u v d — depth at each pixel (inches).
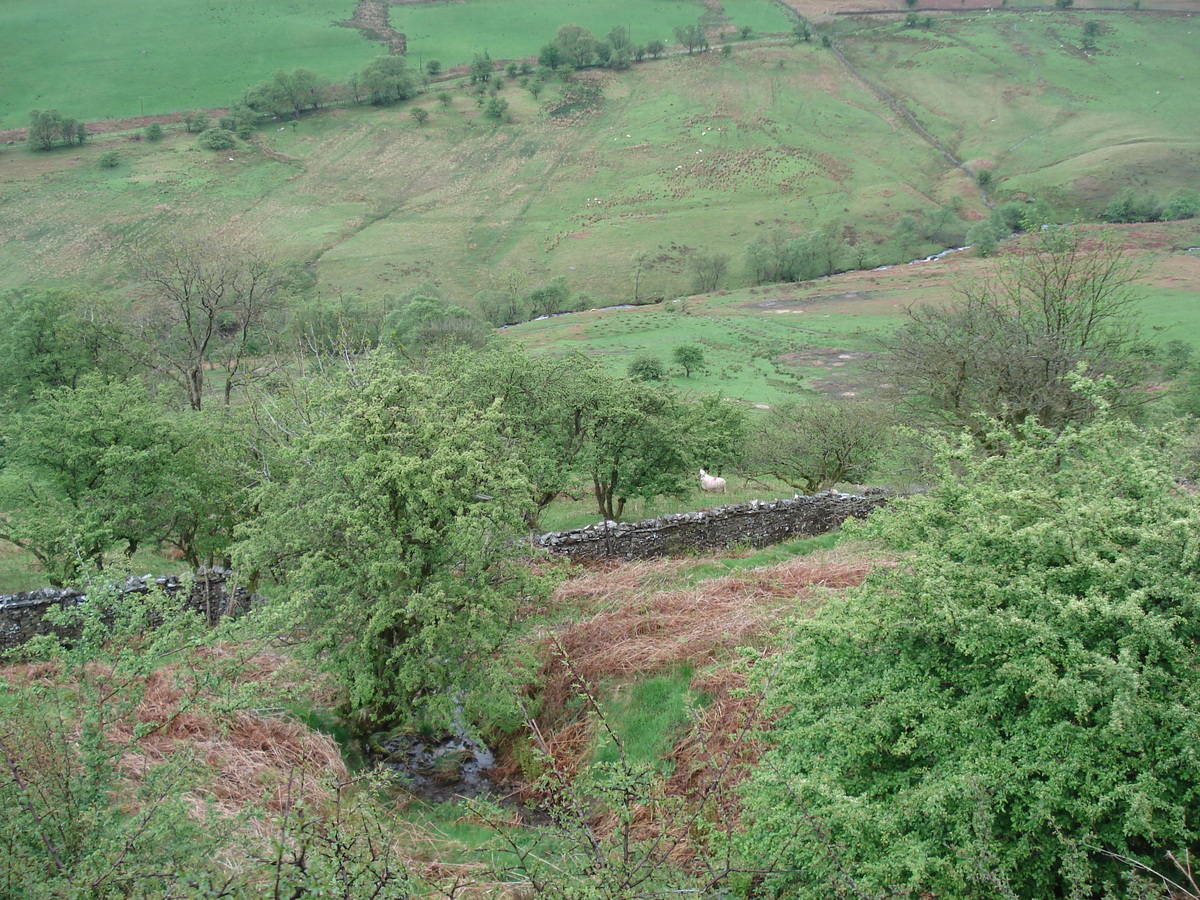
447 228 5467.5
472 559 568.1
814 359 3221.0
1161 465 375.6
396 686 574.2
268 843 292.7
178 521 811.4
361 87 7347.4
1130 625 293.3
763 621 586.9
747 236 5295.3
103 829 266.7
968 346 803.4
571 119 7249.0
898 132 6830.7
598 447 929.5
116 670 316.5
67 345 1644.9
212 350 1606.8
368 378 670.5
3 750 256.2
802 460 1331.2
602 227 5492.1
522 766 542.9
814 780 308.0
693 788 422.9
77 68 7401.6
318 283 4549.7
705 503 1217.4
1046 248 861.2
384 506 552.1
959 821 275.9
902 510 399.2
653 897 255.8
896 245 5098.4
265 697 386.3
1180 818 254.1
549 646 638.5
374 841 264.8
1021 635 303.1
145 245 4648.1
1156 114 6574.8
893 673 331.9
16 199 5073.8
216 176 5689.0
